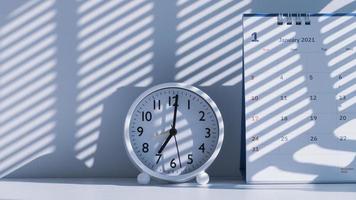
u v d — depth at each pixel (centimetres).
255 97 113
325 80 114
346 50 115
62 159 125
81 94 126
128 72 126
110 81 126
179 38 127
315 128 112
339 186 106
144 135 114
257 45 114
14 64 125
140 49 126
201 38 127
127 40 126
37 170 125
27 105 125
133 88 126
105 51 126
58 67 126
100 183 114
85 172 125
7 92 125
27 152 125
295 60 114
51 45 126
